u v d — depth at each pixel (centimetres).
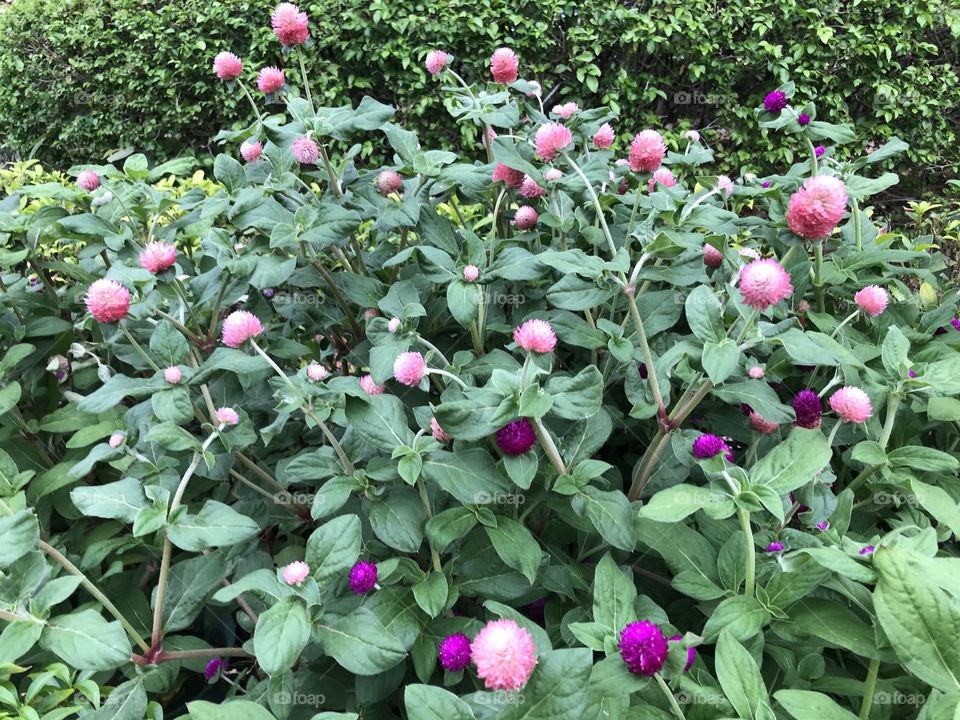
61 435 214
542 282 196
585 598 149
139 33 613
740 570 133
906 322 212
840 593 138
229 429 157
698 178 214
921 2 579
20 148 679
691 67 586
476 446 146
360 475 142
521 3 577
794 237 142
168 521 136
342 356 224
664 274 165
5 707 135
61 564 156
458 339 199
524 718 95
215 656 154
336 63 610
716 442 131
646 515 123
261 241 190
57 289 234
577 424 148
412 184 214
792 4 571
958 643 105
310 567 123
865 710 121
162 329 165
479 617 153
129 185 211
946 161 621
